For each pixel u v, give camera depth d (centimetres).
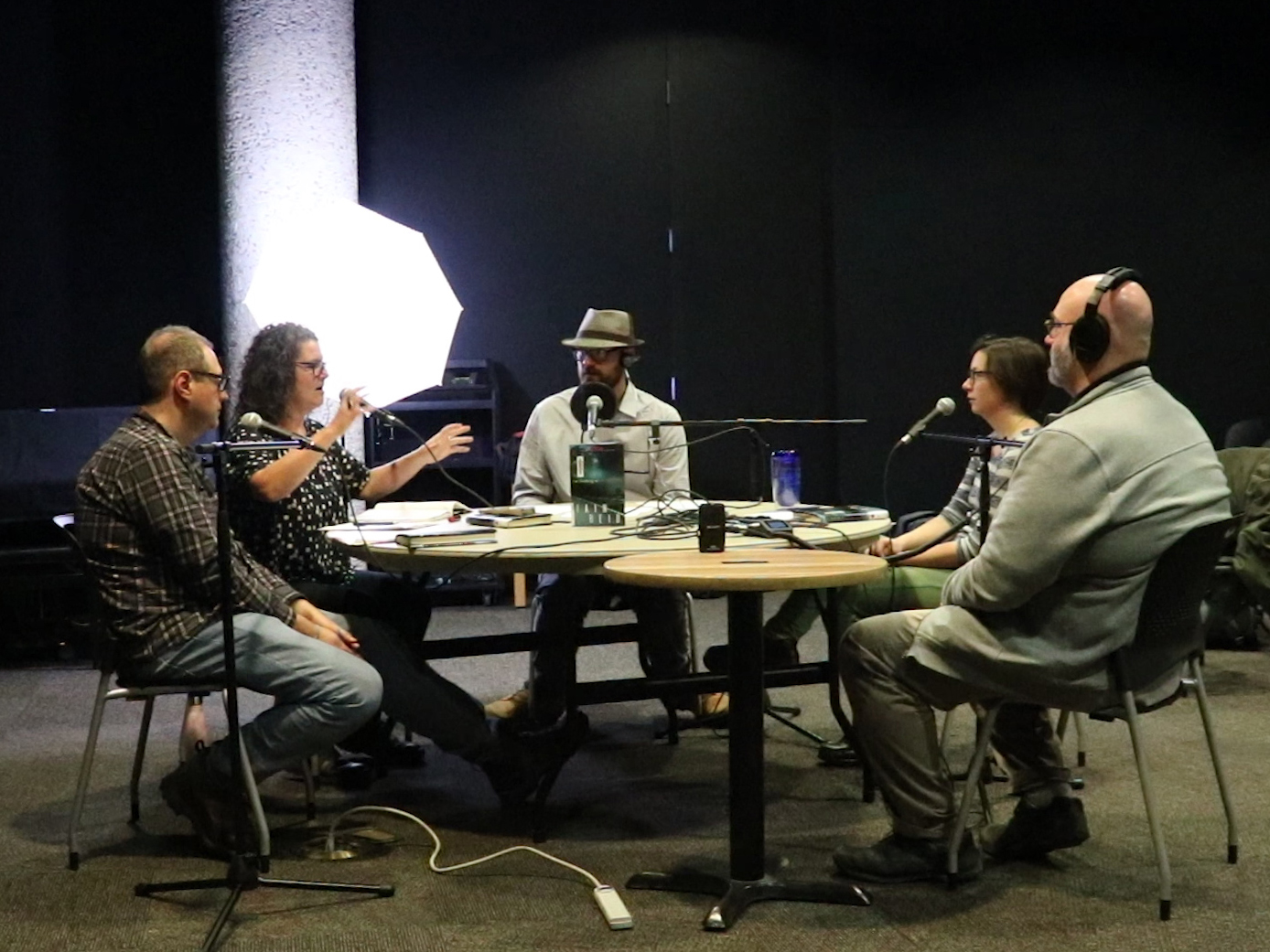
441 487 678
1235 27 711
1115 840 310
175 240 665
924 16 711
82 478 303
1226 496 270
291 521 355
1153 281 719
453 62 700
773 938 256
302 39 596
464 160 704
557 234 711
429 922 267
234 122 596
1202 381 723
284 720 301
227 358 605
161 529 295
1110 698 270
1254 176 716
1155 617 270
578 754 398
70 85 650
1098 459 257
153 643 297
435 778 374
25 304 649
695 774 375
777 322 722
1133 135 714
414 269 433
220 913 273
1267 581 471
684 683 335
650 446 425
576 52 706
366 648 323
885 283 718
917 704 280
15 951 256
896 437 722
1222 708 436
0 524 568
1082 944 252
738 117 714
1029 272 718
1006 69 712
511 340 712
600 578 399
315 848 311
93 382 661
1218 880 285
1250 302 720
